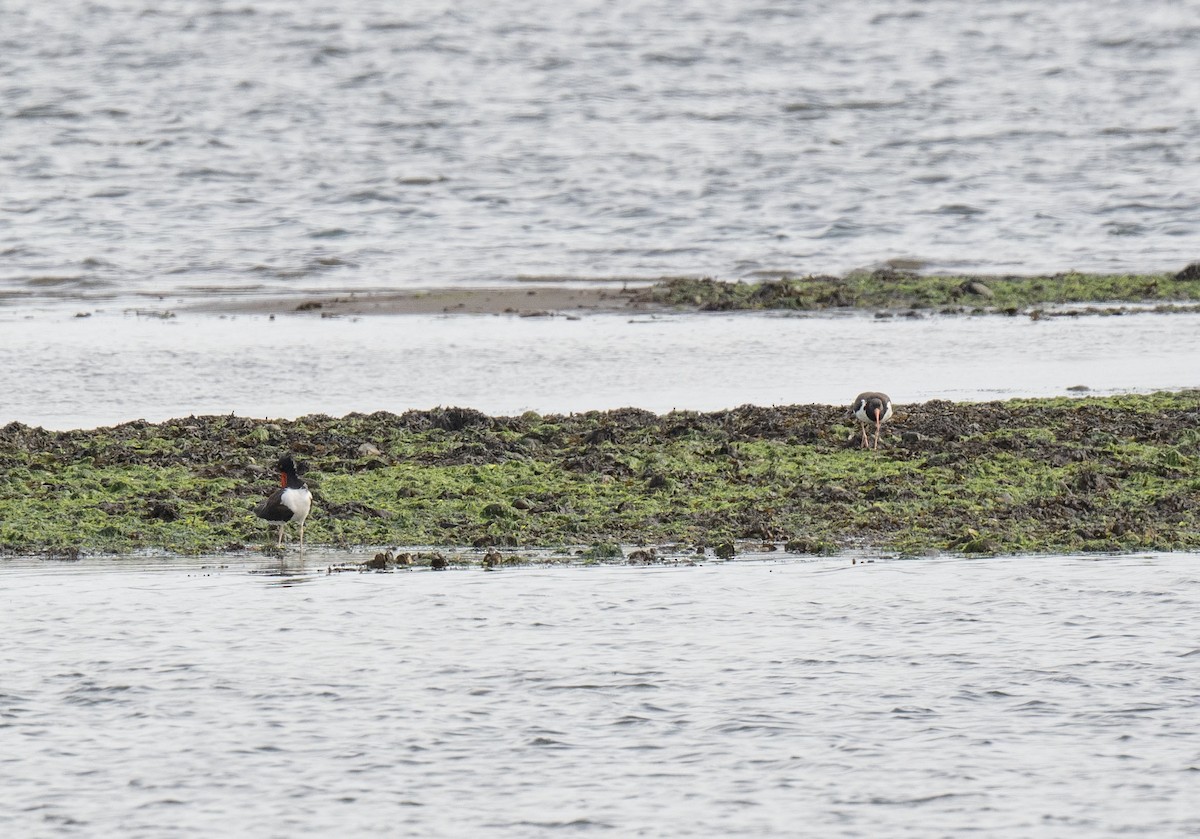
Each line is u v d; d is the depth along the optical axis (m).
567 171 79.06
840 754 13.25
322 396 33.19
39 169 78.88
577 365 36.66
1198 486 22.98
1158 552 20.08
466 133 88.94
